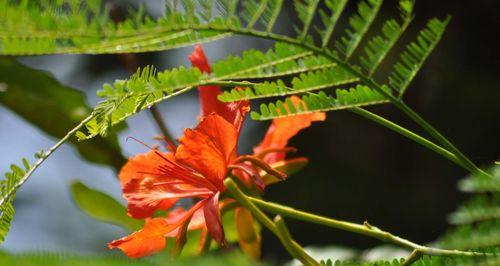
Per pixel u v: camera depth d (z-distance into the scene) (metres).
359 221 4.05
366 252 1.14
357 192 4.08
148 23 0.73
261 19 0.76
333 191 4.09
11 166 0.84
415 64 0.81
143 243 0.93
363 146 4.18
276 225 0.91
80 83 4.07
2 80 1.44
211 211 0.92
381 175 4.11
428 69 4.11
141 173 0.97
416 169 4.11
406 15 0.80
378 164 4.12
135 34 0.72
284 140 1.02
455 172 4.03
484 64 4.10
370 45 0.80
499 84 4.07
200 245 0.96
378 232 0.87
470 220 0.73
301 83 0.80
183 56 3.71
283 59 0.78
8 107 1.48
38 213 4.08
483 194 0.73
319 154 4.20
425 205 4.04
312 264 0.90
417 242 3.99
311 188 4.11
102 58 4.06
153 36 0.73
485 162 3.99
